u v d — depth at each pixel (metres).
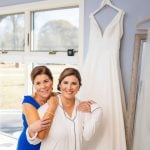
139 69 1.80
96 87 1.93
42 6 2.42
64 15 2.42
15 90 2.82
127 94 1.93
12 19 2.77
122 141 1.84
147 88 1.73
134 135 1.80
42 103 1.59
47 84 1.56
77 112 1.51
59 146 1.41
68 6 2.34
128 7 1.92
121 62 1.95
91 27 2.02
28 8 2.53
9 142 2.72
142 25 1.86
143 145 1.74
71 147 1.43
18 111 2.86
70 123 1.45
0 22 2.86
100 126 1.87
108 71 1.88
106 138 1.87
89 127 1.49
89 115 1.53
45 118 1.40
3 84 2.90
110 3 1.98
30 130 1.41
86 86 1.97
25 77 2.69
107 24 2.00
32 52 2.60
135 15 1.90
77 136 1.44
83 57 2.16
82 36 2.15
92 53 1.97
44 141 1.43
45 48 2.55
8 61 2.80
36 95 1.61
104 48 1.91
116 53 1.87
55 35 2.48
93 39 1.98
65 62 2.40
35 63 2.63
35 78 1.56
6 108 2.93
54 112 1.45
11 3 2.64
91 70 1.96
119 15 1.90
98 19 2.04
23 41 2.69
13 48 2.78
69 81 1.48
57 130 1.41
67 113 1.49
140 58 1.81
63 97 1.52
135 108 1.81
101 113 1.57
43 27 2.55
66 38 2.41
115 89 1.87
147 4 1.86
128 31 1.92
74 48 2.36
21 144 1.57
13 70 2.78
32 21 2.61
